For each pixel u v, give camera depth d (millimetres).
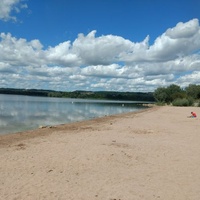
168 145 14812
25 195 7379
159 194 7695
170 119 31906
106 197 7391
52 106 64062
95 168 10102
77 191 7773
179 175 9461
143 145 14664
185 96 98938
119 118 34031
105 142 15234
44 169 9789
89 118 35688
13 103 69062
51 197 7285
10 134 18422
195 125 25047
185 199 7387
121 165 10602
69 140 15773
